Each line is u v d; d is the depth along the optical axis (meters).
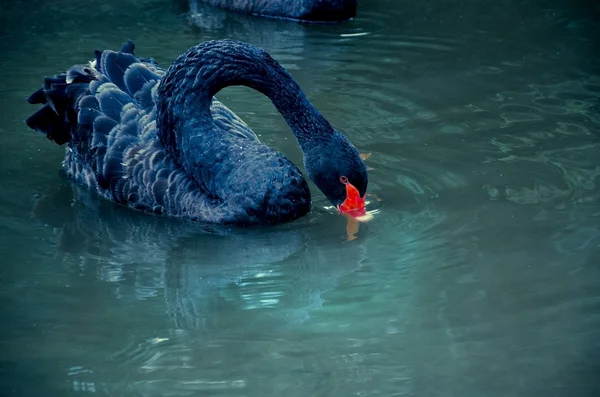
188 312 8.57
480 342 7.91
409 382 7.40
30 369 7.65
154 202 10.66
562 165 11.41
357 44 15.98
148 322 8.41
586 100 13.32
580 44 15.52
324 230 10.25
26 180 11.56
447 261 9.34
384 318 8.37
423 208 10.52
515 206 10.45
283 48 15.87
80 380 7.50
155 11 17.64
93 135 10.93
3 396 7.27
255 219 10.34
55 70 14.65
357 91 13.91
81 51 15.45
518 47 15.48
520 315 8.29
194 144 10.57
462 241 9.73
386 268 9.30
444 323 8.23
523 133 12.35
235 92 14.27
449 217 10.27
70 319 8.43
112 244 10.00
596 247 9.45
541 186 10.91
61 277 9.23
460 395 7.21
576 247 9.46
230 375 7.56
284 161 10.48
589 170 11.24
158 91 10.86
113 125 10.99
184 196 10.55
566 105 13.18
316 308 8.60
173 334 8.20
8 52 15.35
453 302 8.56
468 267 9.20
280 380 7.47
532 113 12.95
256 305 8.73
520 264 9.19
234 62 10.86
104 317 8.48
